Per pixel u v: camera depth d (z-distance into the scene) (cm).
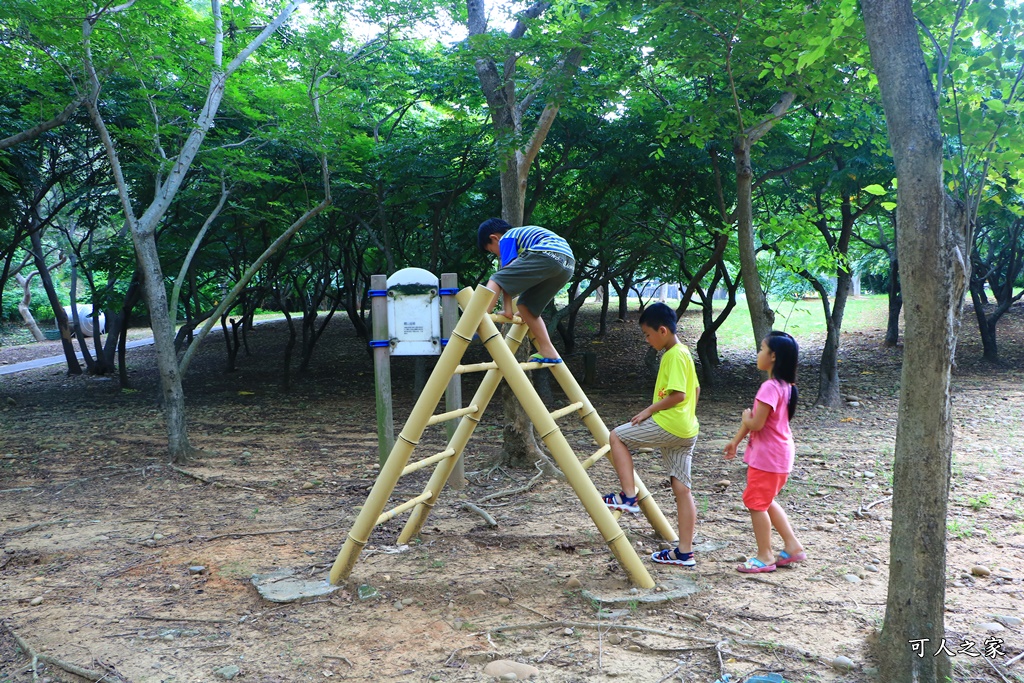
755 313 792
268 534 536
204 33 877
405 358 1936
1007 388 1269
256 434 1018
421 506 493
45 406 1333
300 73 972
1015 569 434
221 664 338
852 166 1008
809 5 644
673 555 450
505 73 716
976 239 1527
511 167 711
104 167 1371
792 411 436
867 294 2973
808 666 322
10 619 395
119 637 369
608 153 1139
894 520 305
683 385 425
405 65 1184
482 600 405
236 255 1570
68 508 629
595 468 730
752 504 436
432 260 1305
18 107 1124
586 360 1473
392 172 1213
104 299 1672
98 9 776
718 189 1073
